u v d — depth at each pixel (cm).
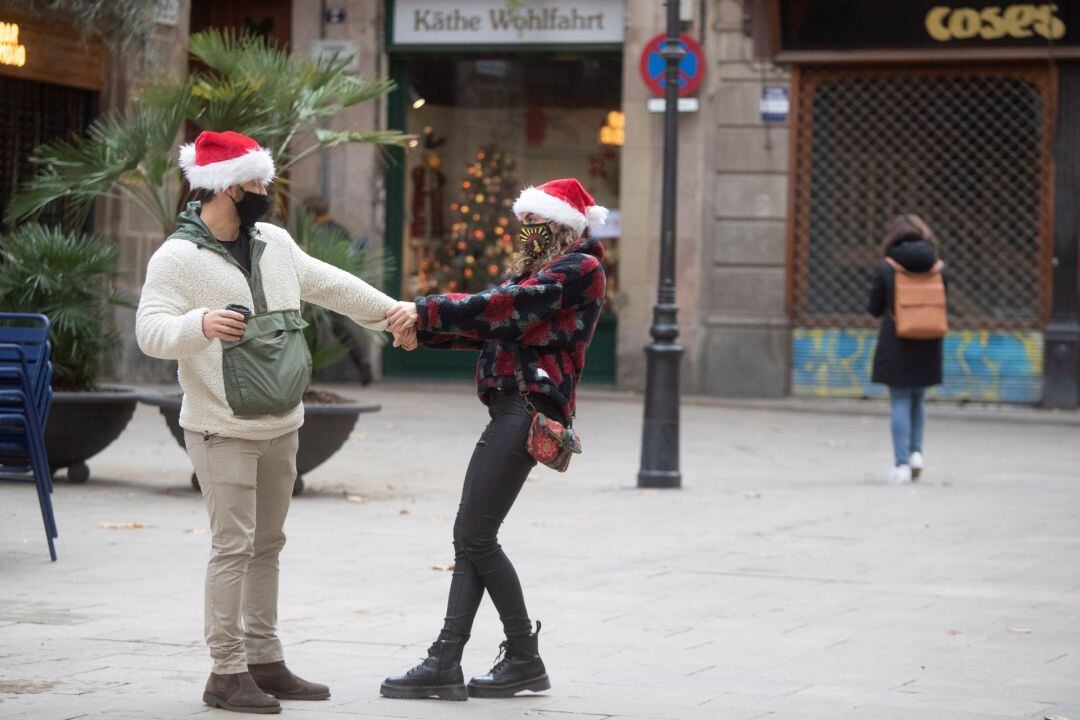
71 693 637
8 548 1005
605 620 832
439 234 2523
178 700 629
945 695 672
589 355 2473
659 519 1222
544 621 827
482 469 649
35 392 963
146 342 600
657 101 2369
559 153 2483
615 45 2412
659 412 1416
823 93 2356
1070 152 2277
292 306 634
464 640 654
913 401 1502
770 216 2350
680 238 2372
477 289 2514
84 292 1331
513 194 2503
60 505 1194
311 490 1339
